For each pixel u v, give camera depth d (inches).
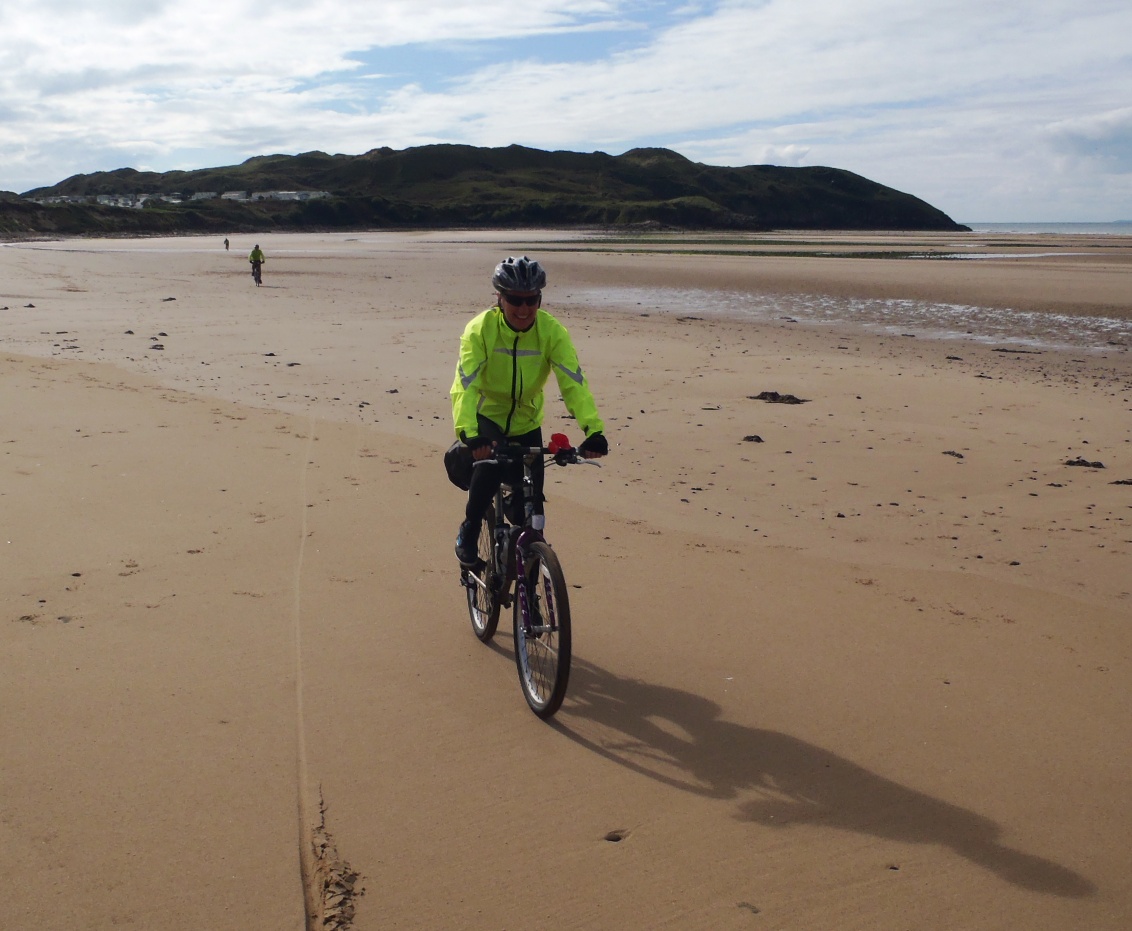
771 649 173.6
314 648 168.9
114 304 813.2
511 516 163.0
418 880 107.3
